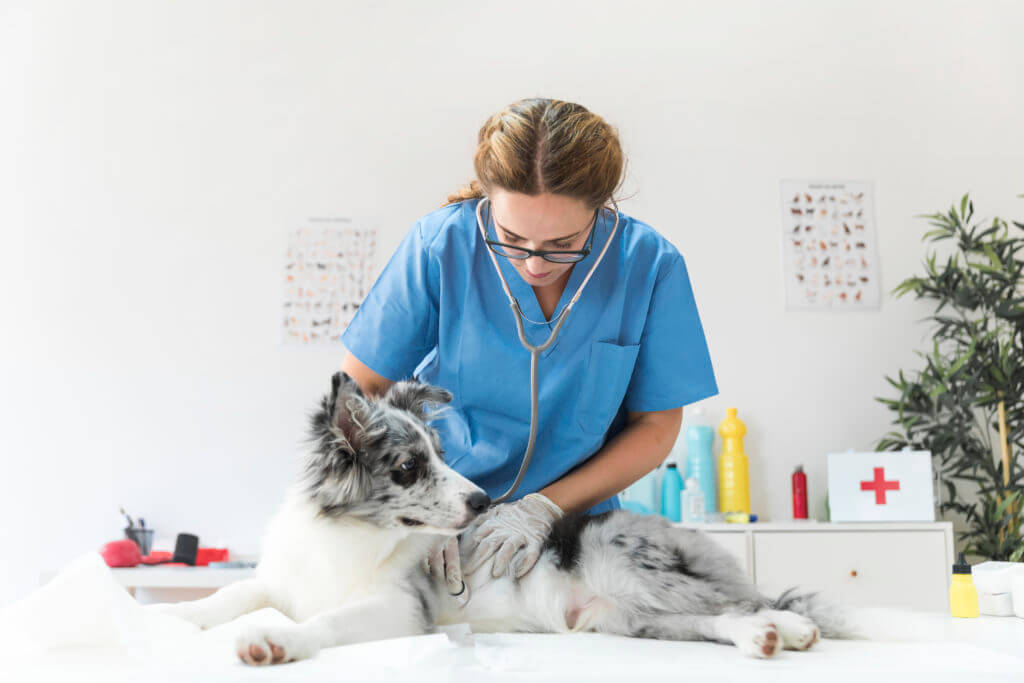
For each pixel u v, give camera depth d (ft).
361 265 12.73
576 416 5.46
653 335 5.61
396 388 5.25
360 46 13.08
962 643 3.97
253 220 12.76
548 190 4.39
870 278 12.92
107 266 12.60
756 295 12.84
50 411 12.29
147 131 12.86
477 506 4.77
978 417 12.54
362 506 4.70
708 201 12.96
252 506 12.23
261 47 13.05
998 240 11.97
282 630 3.24
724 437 12.23
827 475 12.42
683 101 13.11
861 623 4.37
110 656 3.24
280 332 12.57
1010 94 13.32
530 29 13.15
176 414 12.37
